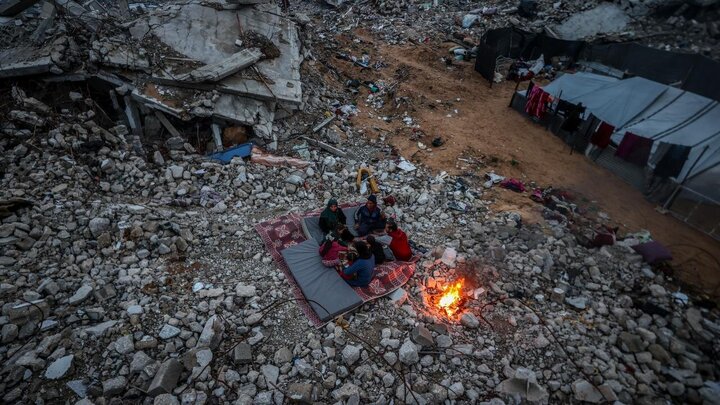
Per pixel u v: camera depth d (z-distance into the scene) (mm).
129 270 6711
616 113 11969
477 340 6262
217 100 10523
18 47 10531
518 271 7664
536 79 18047
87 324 5805
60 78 9742
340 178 10312
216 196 8953
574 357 6121
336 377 5496
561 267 7977
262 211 8867
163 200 8656
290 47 13844
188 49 11562
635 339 6348
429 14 24188
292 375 5441
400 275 7191
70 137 9109
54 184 8125
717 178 9195
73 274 6484
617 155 11469
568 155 12922
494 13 22781
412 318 6473
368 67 17781
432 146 13023
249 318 6090
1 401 4781
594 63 16281
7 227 6859
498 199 10383
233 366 5504
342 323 6230
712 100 10555
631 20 16625
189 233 7637
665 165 10156
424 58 19406
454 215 9539
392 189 10227
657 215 10055
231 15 13555
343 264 6898
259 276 7035
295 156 10820
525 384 5520
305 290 6602
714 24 13281
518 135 14008
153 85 10227
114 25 11398
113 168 8945
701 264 8359
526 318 6691
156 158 9492
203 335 5656
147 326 5855
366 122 13898
